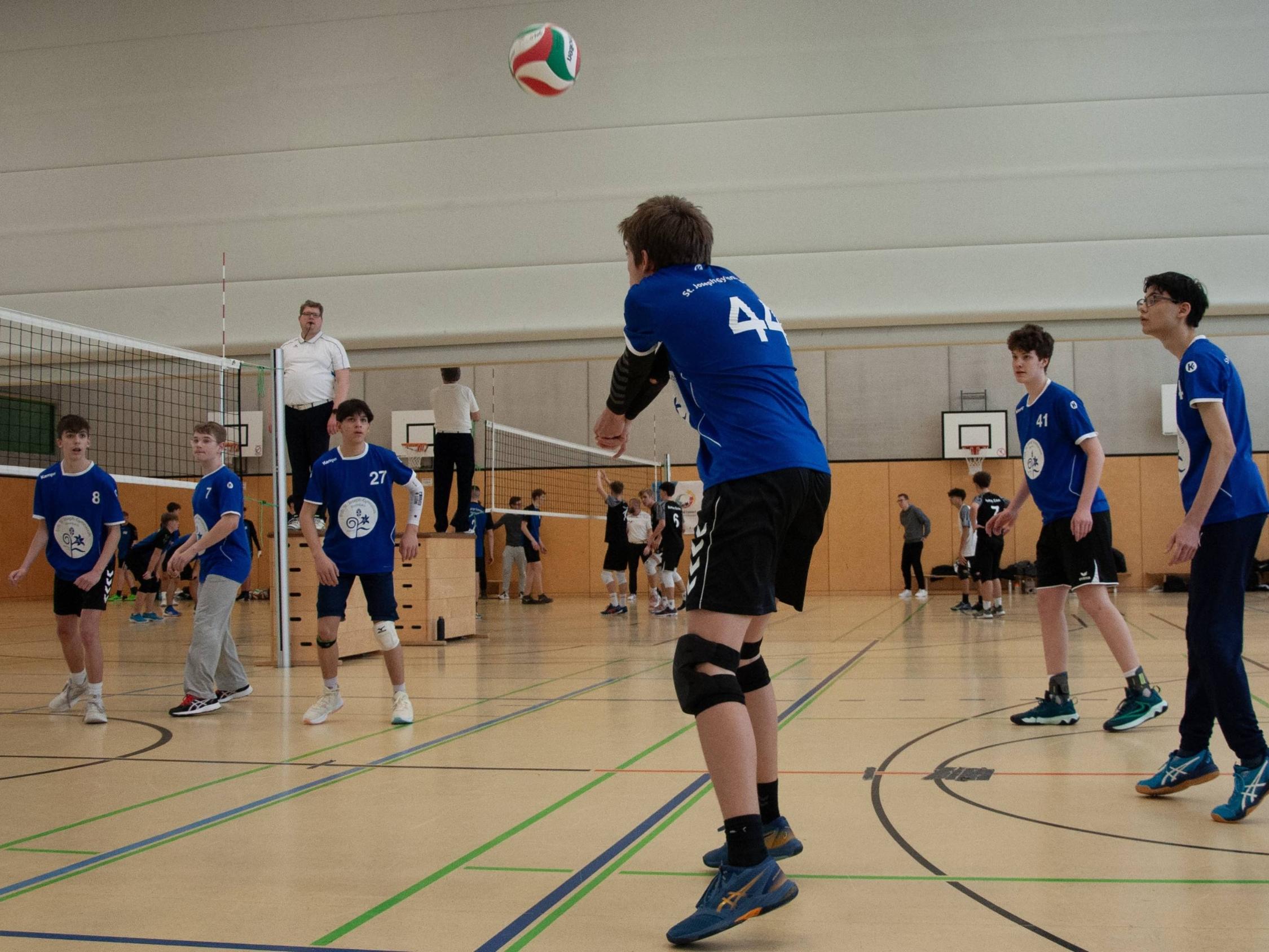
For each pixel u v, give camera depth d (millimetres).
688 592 1982
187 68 10148
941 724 4102
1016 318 9094
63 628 4953
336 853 2398
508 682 5867
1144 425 16703
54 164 10211
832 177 9375
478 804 2881
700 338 2045
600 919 1909
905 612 11961
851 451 17469
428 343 9789
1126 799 2783
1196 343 2746
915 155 9305
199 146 10094
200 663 4879
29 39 10336
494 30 9828
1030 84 9211
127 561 13164
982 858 2244
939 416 17266
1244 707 2539
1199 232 8938
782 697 5004
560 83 5863
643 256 2197
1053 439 3967
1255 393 16453
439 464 8844
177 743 4059
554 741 3912
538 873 2215
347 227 9891
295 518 7250
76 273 10109
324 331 9836
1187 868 2146
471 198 9773
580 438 18125
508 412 18281
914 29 9352
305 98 10008
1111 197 9055
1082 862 2199
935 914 1886
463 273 9734
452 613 8680
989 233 9164
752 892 1791
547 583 18125
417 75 9906
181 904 2033
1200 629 2621
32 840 2566
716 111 9547
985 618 10844
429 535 8227
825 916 1886
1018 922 1829
